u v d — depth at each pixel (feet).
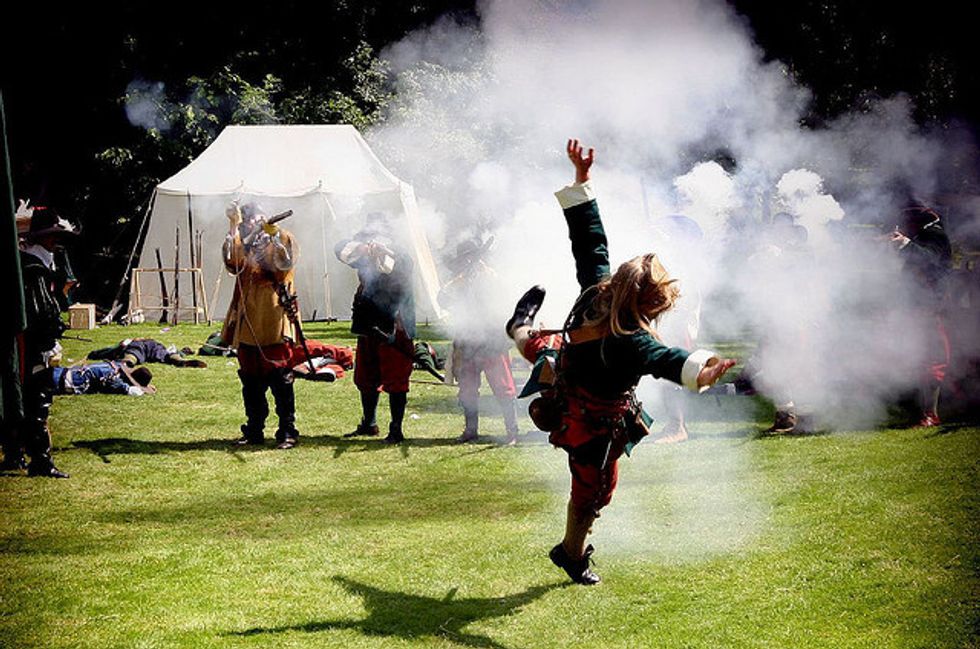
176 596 16.21
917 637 14.10
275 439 28.53
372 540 19.04
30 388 23.71
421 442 28.30
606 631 14.71
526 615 15.34
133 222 84.38
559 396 15.17
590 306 14.89
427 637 14.57
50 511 21.22
